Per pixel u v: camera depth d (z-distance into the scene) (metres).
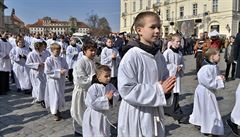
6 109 7.55
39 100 7.68
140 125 2.74
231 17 46.09
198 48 11.93
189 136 5.49
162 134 2.85
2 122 6.44
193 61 19.94
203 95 5.47
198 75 5.53
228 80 11.68
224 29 47.19
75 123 5.60
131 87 2.61
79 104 5.49
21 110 7.46
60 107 6.55
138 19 2.70
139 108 2.74
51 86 6.48
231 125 5.52
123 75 2.65
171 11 56.66
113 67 8.62
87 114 4.59
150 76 2.70
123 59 2.70
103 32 67.31
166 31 57.81
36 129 5.97
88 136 4.58
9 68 9.66
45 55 8.27
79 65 5.46
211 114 5.41
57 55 6.66
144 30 2.66
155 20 2.64
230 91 9.44
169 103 2.71
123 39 13.59
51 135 5.61
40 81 7.73
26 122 6.44
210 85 5.32
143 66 2.68
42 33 17.09
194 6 52.09
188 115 6.71
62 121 6.50
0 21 64.25
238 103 5.32
